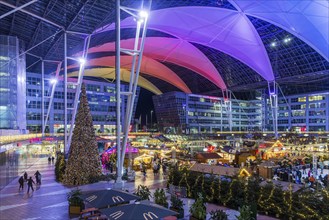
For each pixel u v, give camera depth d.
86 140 24.12
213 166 23.06
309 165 36.16
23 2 32.69
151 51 86.31
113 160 32.28
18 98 44.81
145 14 23.61
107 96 97.31
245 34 73.00
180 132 103.38
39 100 80.56
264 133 112.38
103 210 10.96
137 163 34.53
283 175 27.28
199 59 92.75
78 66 89.00
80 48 53.09
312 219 14.49
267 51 82.38
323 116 103.50
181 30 71.12
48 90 82.38
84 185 22.73
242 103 129.25
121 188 19.94
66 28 39.62
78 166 23.77
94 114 93.62
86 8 33.97
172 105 112.19
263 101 125.56
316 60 78.12
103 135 79.50
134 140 61.78
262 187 16.75
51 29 41.69
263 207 16.33
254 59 85.12
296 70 84.94
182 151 42.69
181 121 111.25
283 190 16.12
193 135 94.50
